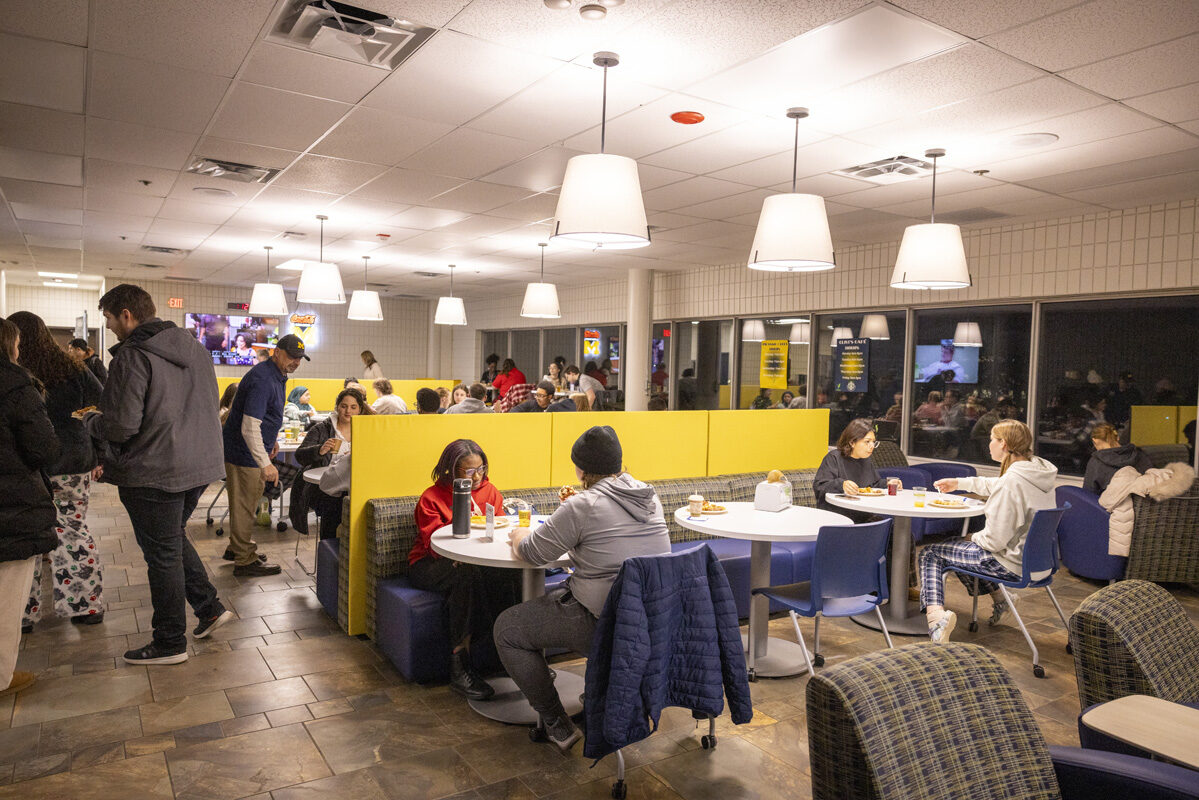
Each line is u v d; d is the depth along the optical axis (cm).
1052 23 288
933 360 750
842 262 820
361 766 271
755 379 945
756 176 535
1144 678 179
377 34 319
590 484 288
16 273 1241
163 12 301
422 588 353
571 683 345
